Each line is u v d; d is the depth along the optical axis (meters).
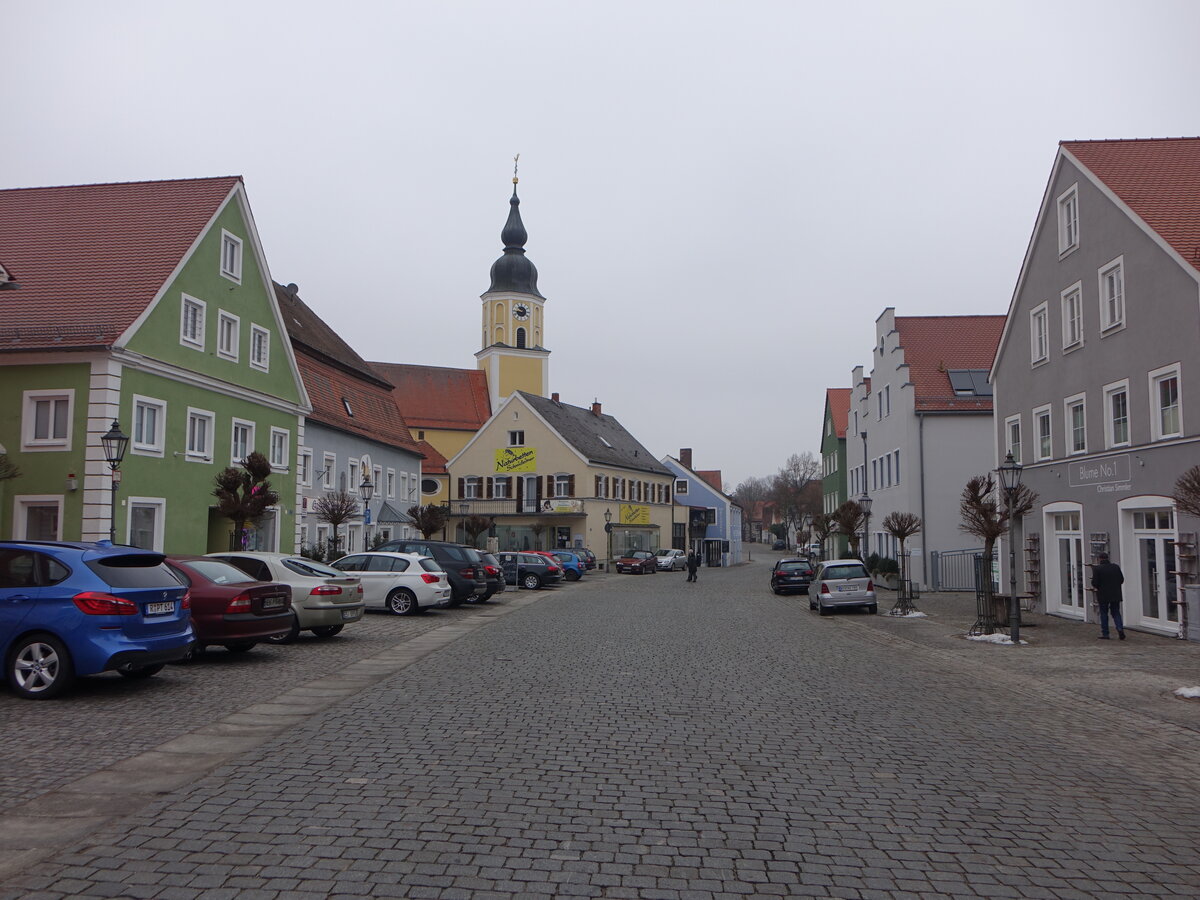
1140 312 20.80
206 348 27.52
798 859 5.59
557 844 5.74
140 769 7.50
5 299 24.53
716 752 8.41
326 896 4.84
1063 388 24.80
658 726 9.57
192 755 8.02
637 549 72.38
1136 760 8.65
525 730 9.22
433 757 7.97
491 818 6.23
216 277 28.09
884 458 43.31
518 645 17.50
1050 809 6.84
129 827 5.95
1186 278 18.97
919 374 40.47
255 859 5.36
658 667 14.45
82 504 22.48
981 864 5.59
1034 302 26.73
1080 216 23.69
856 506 40.00
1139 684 13.60
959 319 43.41
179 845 5.59
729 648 17.55
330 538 38.44
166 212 27.72
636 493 73.06
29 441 22.84
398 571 24.48
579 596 35.84
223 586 14.27
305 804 6.48
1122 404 21.91
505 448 66.25
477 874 5.20
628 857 5.54
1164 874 5.48
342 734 8.94
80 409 22.75
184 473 26.16
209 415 27.56
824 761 8.17
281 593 14.95
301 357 39.66
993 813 6.69
